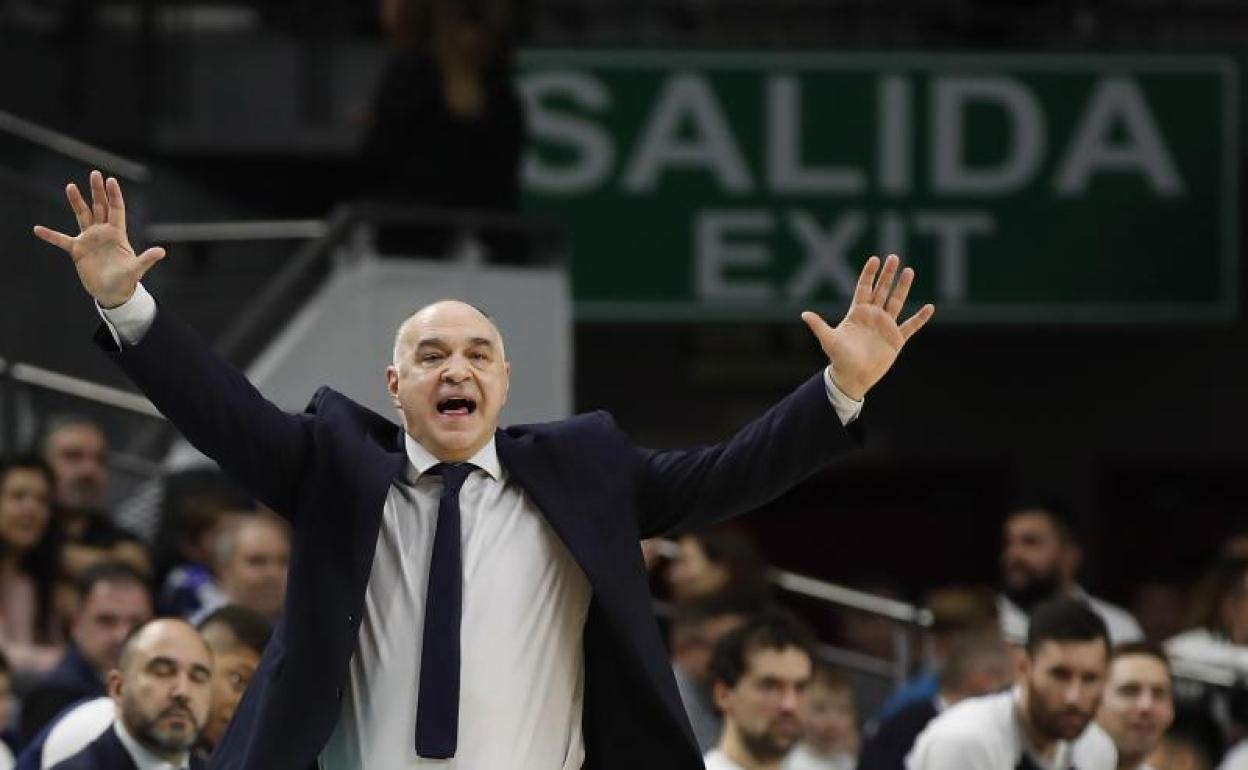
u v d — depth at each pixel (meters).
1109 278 44.16
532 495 15.12
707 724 25.41
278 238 36.06
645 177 43.69
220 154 45.31
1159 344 49.19
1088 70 44.19
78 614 23.89
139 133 44.84
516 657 14.94
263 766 14.49
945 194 44.00
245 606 22.16
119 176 35.12
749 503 15.35
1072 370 49.28
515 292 36.25
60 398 33.91
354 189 45.97
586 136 43.69
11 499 27.48
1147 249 44.19
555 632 15.13
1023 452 49.34
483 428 15.09
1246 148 44.78
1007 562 31.52
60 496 29.88
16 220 34.00
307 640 14.70
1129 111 44.22
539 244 36.53
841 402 15.14
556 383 36.22
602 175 43.66
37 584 27.62
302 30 45.81
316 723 14.59
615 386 48.78
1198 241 44.19
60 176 34.47
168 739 20.38
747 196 43.81
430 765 14.77
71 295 34.06
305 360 35.69
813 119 43.94
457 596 14.91
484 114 36.41
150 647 20.41
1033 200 44.06
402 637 14.95
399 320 35.81
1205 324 44.28
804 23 47.31
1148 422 49.25
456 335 15.09
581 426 15.47
